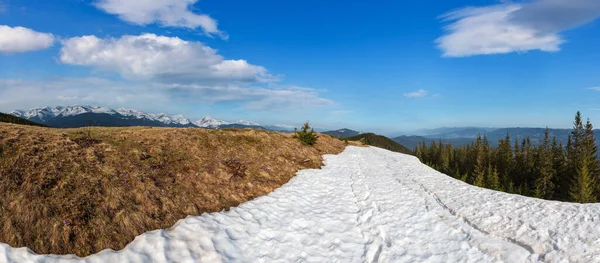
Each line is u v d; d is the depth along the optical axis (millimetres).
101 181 10781
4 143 10758
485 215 11359
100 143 14234
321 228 11555
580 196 49188
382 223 11953
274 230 11250
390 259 8766
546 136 73000
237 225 11148
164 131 20062
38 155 10852
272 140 29078
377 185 19375
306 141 34781
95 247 8125
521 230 9430
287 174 20562
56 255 7398
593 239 8031
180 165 15094
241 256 9156
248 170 18031
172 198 11781
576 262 7230
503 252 8180
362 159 35500
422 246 9445
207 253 8711
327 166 26859
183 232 9688
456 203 13695
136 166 13031
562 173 63688
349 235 10969
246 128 31797
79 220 8609
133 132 18078
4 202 8141
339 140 58969
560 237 8484
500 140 88062
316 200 15797
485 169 76562
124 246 8586
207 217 11234
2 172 9195
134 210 10062
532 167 71000
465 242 9164
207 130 24672
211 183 14484
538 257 7746
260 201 14352
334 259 9148
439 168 97500
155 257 8195
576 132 68438
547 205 11570
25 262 6781
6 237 7246
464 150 107625
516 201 12828
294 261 9047
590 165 55375
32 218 8000
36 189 9016
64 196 9312
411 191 17094
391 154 53125
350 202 15461
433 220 11609
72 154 11875
